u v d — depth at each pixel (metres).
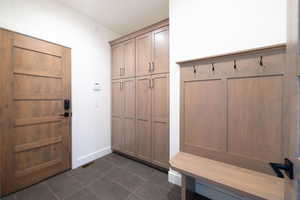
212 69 1.49
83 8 2.19
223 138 1.43
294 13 0.54
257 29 1.27
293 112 0.54
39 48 1.82
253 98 1.28
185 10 1.69
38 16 1.81
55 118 2.00
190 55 1.66
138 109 2.38
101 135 2.66
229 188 1.06
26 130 1.73
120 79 2.65
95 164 2.37
